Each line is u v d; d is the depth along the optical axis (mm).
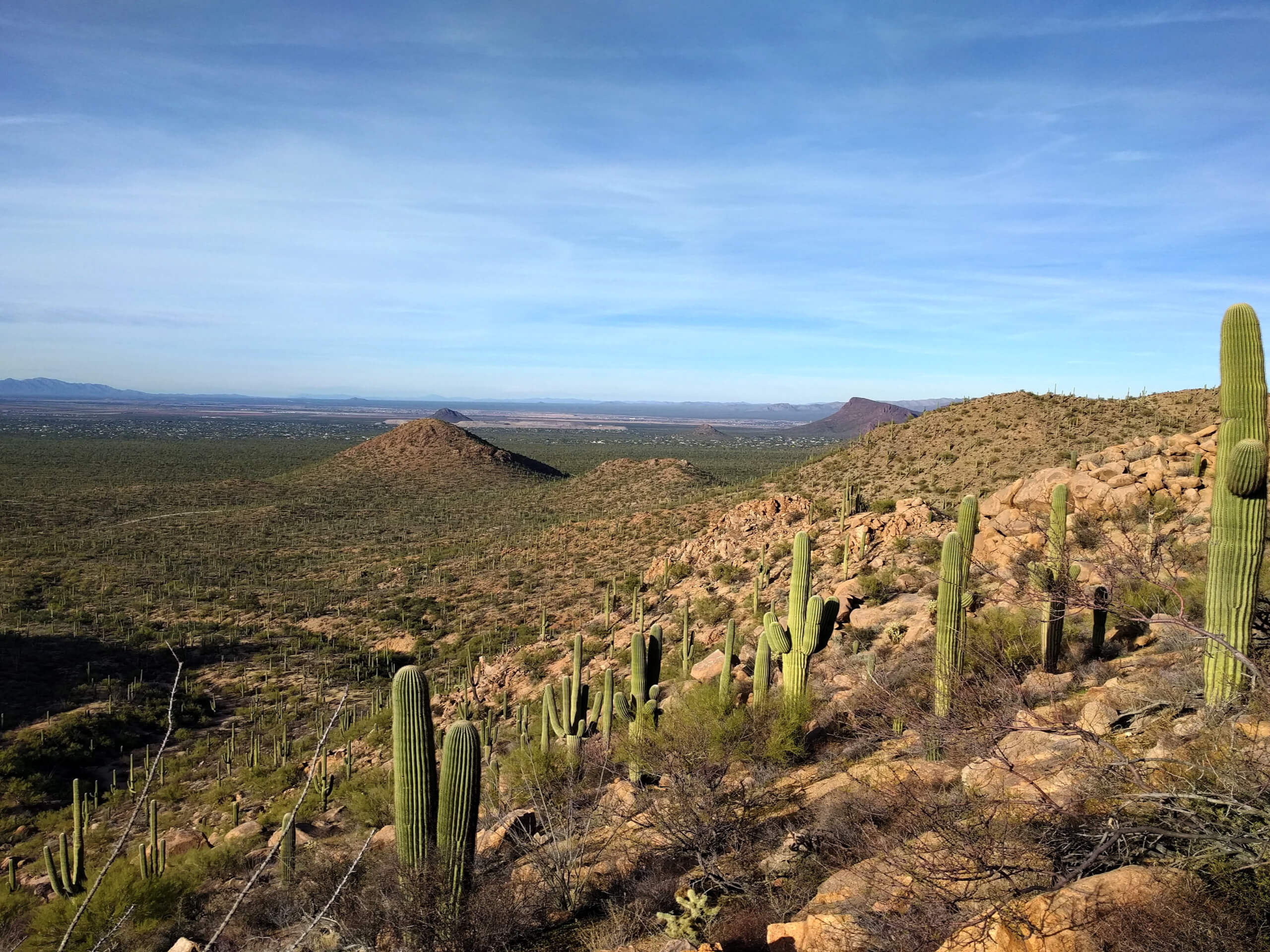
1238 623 7270
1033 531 16703
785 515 36938
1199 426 39156
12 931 12406
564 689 16594
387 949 7535
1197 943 4172
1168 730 7117
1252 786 4891
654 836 9555
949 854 5375
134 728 33875
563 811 10789
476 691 29297
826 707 12711
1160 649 10633
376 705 30828
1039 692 9766
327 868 11938
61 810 26625
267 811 21312
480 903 7684
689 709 12523
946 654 9195
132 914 10844
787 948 5871
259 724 33844
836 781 9422
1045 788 6043
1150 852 5055
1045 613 10445
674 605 31297
